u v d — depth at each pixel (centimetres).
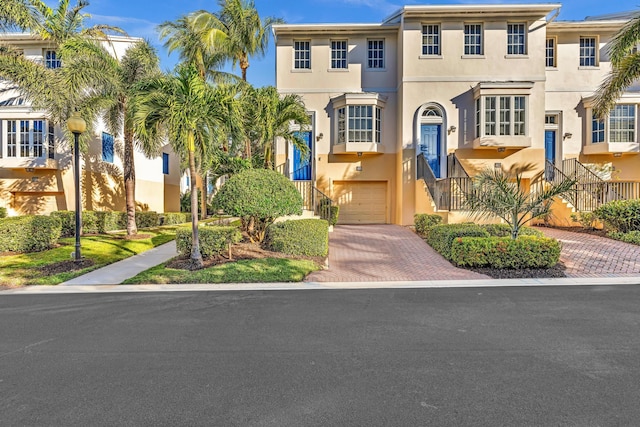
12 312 565
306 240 995
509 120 1504
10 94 1639
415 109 1572
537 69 1541
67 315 548
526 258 823
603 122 1631
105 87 1266
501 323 496
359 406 300
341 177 1694
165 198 2430
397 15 1639
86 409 299
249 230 1120
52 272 856
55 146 1652
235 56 1762
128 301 623
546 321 502
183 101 837
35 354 407
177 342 438
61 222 1245
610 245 1004
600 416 284
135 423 280
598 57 1672
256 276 775
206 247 951
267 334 461
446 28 1564
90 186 1688
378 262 943
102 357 398
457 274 816
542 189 1284
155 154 1465
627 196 1290
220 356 398
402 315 536
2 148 1614
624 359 383
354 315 538
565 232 1219
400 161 1603
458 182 1207
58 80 1146
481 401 306
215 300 625
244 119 1234
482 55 1555
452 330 471
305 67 1712
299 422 279
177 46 1561
